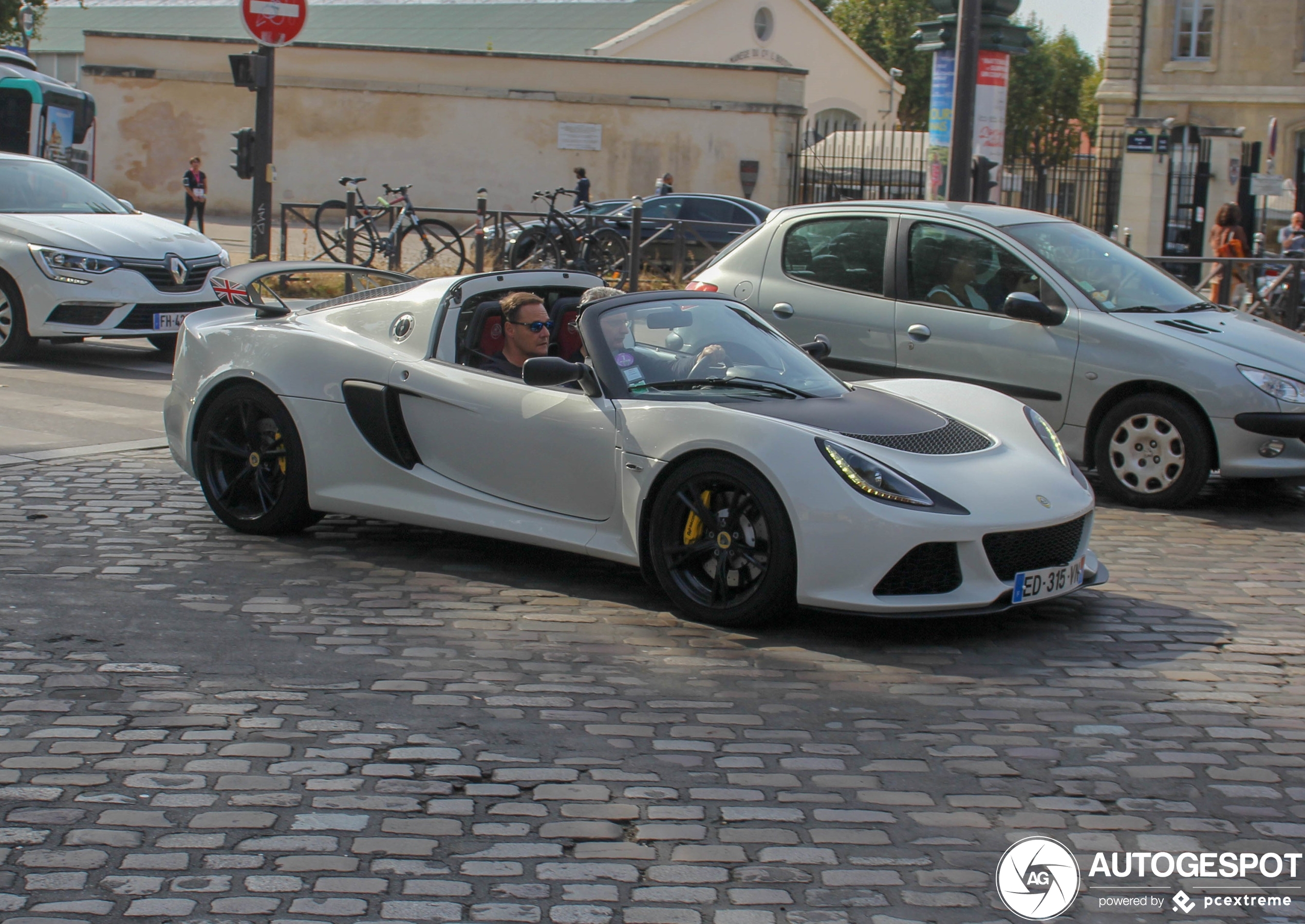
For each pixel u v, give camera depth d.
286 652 4.66
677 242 17.55
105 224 11.72
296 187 32.50
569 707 4.22
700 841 3.32
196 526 6.38
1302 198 34.34
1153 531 7.01
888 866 3.21
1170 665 4.82
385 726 4.01
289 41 15.77
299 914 2.91
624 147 32.44
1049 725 4.19
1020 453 5.36
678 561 5.15
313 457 5.96
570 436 5.37
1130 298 7.96
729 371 5.52
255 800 3.47
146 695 4.20
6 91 23.75
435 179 32.47
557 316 6.31
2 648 4.58
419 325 5.91
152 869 3.09
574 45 39.97
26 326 11.27
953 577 4.85
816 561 4.80
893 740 4.03
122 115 32.31
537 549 6.18
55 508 6.59
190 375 6.35
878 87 47.56
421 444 5.80
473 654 4.70
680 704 4.27
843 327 8.38
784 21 43.38
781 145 32.47
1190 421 7.36
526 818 3.41
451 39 41.44
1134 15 35.38
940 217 8.27
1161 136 26.47
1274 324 8.27
